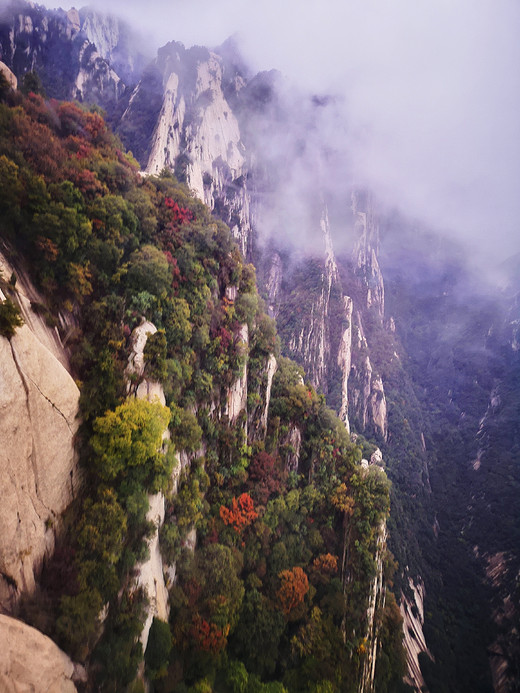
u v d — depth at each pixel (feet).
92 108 129.80
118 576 70.33
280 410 159.22
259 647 102.78
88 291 84.69
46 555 61.72
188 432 98.63
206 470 117.70
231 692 91.20
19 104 95.86
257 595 108.88
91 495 72.33
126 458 73.92
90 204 91.35
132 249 102.12
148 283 97.35
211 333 126.41
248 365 147.74
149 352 88.74
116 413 74.43
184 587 93.81
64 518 66.74
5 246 70.18
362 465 174.91
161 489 81.97
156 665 76.54
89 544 65.46
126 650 66.28
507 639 263.29
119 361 82.28
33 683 47.01
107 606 66.54
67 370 75.15
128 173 110.93
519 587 283.79
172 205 127.24
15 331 56.08
